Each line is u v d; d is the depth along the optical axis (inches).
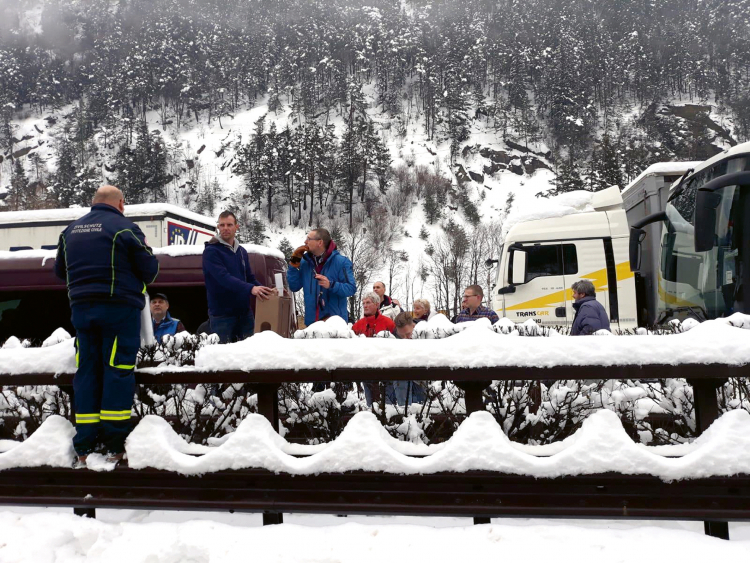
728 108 6855.3
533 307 466.6
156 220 532.4
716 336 133.3
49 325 460.4
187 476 143.6
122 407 147.7
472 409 143.9
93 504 145.3
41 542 132.4
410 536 126.8
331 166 5920.3
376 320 295.1
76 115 7780.5
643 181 469.4
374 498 136.9
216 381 148.0
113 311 148.0
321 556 122.3
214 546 127.2
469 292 329.4
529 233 474.6
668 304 349.1
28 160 7175.2
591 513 129.3
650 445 155.4
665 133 6550.2
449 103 7106.3
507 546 121.6
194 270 455.8
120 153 6510.8
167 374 150.6
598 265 459.5
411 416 158.1
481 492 133.8
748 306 268.2
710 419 136.6
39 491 149.7
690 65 7367.1
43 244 551.2
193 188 6422.2
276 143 6077.8
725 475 125.0
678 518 126.8
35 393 181.2
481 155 6638.8
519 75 7667.3
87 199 5142.7
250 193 6141.7
